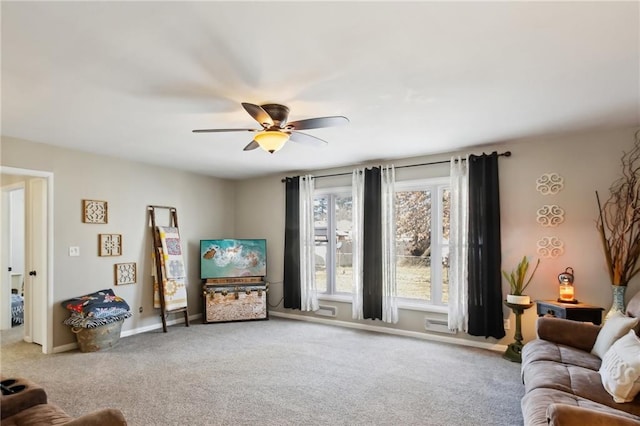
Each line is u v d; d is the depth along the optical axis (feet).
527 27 5.98
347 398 9.71
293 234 19.07
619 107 9.73
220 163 17.15
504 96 8.96
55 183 13.75
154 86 8.27
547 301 12.34
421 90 8.56
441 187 15.57
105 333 13.88
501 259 13.64
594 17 5.68
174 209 18.40
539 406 6.49
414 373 11.44
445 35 6.21
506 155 13.64
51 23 5.76
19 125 11.14
